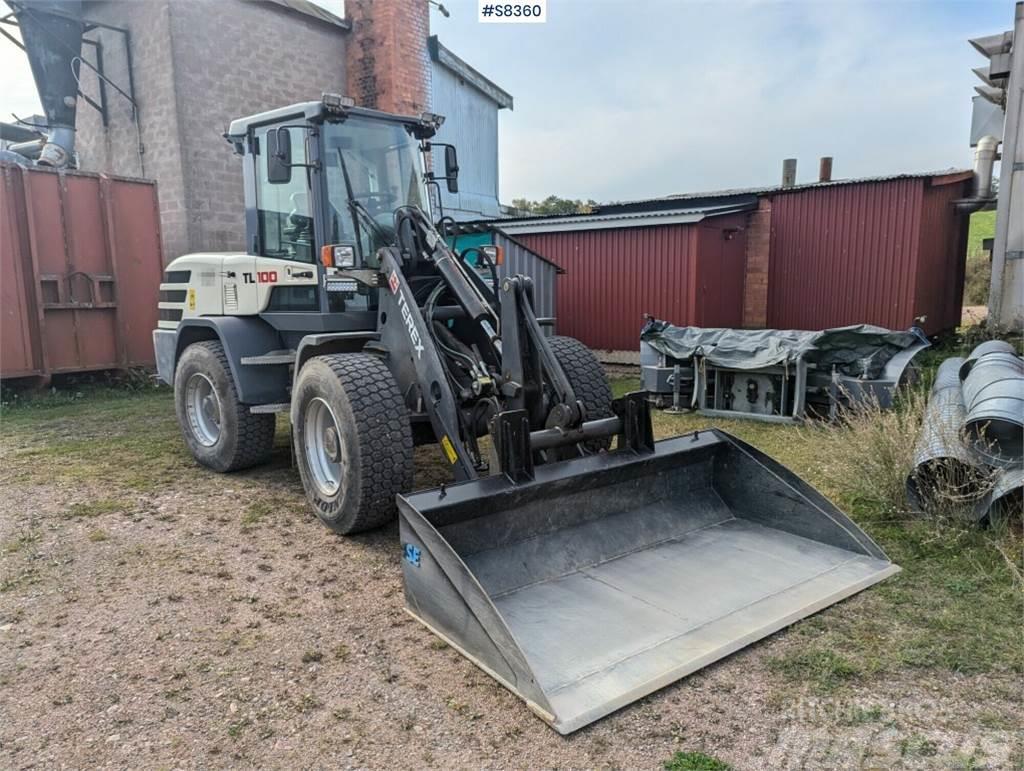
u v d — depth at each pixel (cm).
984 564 345
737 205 1087
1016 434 384
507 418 321
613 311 1046
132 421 728
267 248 499
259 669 275
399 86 1141
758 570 339
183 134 978
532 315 362
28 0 963
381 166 471
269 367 512
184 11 968
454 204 1270
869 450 439
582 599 313
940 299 1183
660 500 384
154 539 405
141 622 311
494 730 238
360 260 452
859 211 1071
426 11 1188
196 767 222
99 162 1096
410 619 312
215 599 333
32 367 839
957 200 1171
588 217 1062
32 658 284
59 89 1011
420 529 293
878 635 288
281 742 233
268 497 478
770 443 589
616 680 255
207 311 548
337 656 283
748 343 702
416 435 430
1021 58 873
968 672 263
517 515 330
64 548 391
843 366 646
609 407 454
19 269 820
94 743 233
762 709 245
